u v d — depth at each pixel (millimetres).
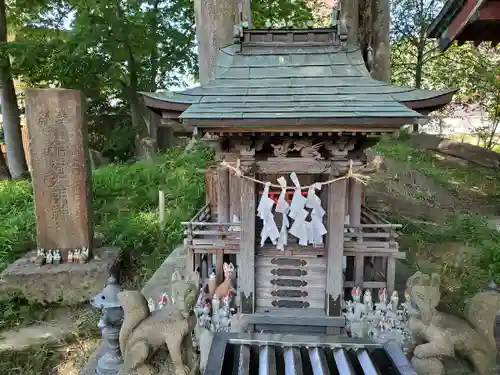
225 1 8453
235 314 5164
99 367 4219
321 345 2873
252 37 5496
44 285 6762
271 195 5488
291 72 5031
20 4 13484
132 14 16609
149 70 17859
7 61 12727
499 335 4801
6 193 11133
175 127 5348
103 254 7656
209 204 7332
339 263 4941
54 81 15219
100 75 15453
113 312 4109
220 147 4977
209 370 2551
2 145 19047
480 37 4172
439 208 11961
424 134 18391
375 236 5410
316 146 4684
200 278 5902
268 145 4906
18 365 5387
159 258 8359
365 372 2600
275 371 2561
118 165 14953
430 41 19531
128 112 19359
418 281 4141
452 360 4203
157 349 3994
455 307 5973
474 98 19172
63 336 5953
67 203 7219
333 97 4461
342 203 4844
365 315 4992
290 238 5570
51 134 7043
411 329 4078
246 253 5055
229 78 4992
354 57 5184
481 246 8547
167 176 12469
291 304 5207
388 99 4387
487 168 15477
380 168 14344
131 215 10016
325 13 19141
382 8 9523
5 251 7816
